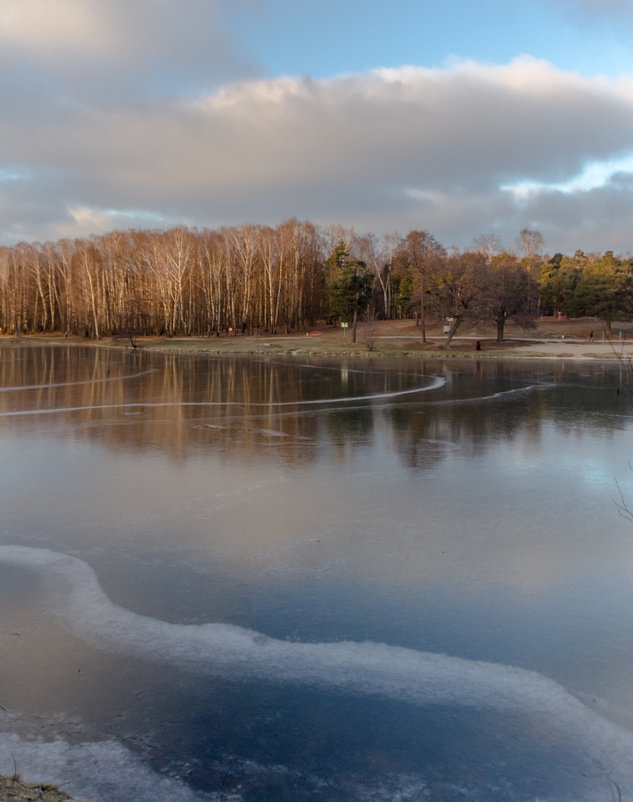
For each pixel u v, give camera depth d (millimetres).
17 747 4707
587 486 12227
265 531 9555
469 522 10023
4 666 5805
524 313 69250
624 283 75062
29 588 7484
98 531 9516
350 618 6801
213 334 88188
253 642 6277
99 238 96125
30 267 106062
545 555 8625
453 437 17453
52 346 78875
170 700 5316
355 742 4820
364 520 10102
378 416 21406
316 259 97688
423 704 5293
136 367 44562
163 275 87000
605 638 6391
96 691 5438
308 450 15633
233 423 19844
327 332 85750
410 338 72438
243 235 91062
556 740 4855
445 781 4418
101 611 6906
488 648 6191
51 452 15281
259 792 4293
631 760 4641
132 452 15320
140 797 4219
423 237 86000
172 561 8352
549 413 22172
